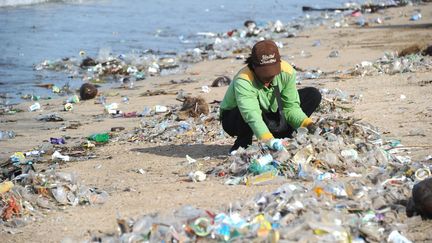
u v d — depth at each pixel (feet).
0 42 135.13
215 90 87.81
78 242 32.09
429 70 84.02
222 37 147.13
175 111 69.26
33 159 56.39
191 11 188.55
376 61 96.99
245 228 29.71
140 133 62.95
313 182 38.34
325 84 80.64
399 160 43.50
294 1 219.20
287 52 119.65
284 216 31.24
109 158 53.52
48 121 76.79
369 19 166.81
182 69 111.04
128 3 199.72
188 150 53.36
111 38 143.95
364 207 33.55
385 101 66.80
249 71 45.01
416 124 55.47
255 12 191.31
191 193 39.63
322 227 28.99
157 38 145.89
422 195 32.63
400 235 30.22
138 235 29.53
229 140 55.88
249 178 40.81
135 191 41.68
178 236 29.22
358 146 44.34
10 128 73.26
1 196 39.06
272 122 46.24
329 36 139.95
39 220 37.32
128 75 109.29
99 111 80.69
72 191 40.50
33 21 161.48
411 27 145.59
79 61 119.55
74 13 176.86
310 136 43.47
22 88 99.86
